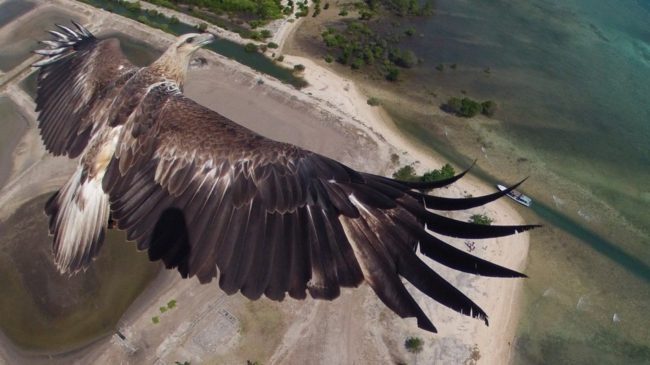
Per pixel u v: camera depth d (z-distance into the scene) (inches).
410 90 2219.5
